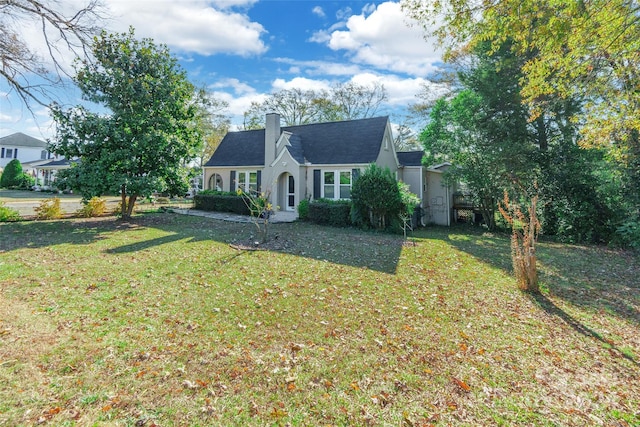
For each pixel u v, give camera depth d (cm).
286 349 408
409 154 2212
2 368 337
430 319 511
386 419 290
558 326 497
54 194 3161
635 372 375
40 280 635
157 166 1505
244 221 1591
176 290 608
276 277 707
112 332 434
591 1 573
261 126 3725
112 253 885
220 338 429
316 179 1820
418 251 1020
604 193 1297
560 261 955
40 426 263
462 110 1634
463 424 286
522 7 588
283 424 281
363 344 425
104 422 273
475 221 1972
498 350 418
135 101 1412
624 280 759
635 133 985
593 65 775
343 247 1038
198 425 276
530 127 1616
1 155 4781
